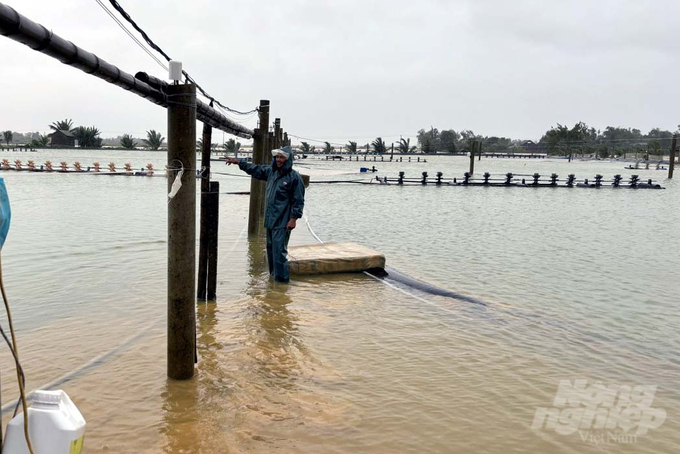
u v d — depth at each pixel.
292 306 7.04
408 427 4.11
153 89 4.21
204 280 7.05
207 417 4.12
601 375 5.29
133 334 5.84
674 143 48.84
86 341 5.61
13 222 13.84
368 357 5.45
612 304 7.93
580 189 34.22
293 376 4.91
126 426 3.96
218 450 3.69
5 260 9.38
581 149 136.25
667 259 11.74
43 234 12.09
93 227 13.25
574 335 6.44
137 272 8.64
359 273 9.06
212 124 7.14
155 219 14.83
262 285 8.07
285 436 3.91
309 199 24.69
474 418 4.29
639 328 6.83
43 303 6.92
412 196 27.34
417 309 7.17
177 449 3.68
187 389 4.57
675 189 35.75
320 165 66.44
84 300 7.08
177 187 4.52
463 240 13.65
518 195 29.28
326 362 5.27
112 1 3.52
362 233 14.48
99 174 33.69
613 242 14.09
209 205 6.92
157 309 6.74
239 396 4.48
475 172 58.47
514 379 5.07
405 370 5.16
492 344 5.99
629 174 57.81
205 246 6.99
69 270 8.73
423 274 9.52
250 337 5.82
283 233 8.05
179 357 4.68
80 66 3.46
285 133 25.30
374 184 34.53
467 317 6.93
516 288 8.70
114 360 5.14
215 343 5.61
